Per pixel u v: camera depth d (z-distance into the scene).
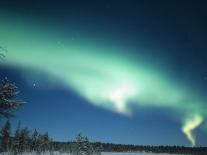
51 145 82.75
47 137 80.62
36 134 78.50
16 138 68.38
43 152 77.06
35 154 70.62
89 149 56.28
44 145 78.62
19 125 71.06
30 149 75.19
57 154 76.00
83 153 55.28
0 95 10.23
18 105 10.62
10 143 61.34
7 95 10.55
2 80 10.53
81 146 55.84
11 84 10.54
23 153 67.81
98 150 63.91
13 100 10.53
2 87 10.34
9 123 48.41
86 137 56.88
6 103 10.34
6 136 48.19
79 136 56.91
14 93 10.64
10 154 46.88
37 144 76.88
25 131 71.38
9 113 10.66
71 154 71.00
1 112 10.53
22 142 69.62
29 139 76.12
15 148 60.03
